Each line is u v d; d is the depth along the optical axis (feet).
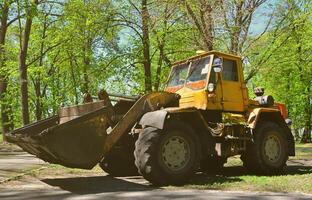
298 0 60.08
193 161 28.86
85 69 85.81
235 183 27.96
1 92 86.89
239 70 34.30
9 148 67.31
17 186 28.27
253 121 33.60
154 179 27.48
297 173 35.12
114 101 32.32
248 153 33.71
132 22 72.69
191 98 32.71
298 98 118.93
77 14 77.25
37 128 31.89
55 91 108.47
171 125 28.50
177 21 64.39
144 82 79.30
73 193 25.11
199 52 33.81
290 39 65.31
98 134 27.66
